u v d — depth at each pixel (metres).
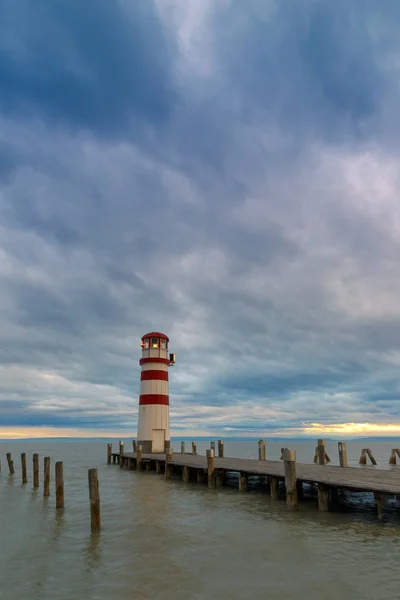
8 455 41.91
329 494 20.89
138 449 38.97
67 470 45.03
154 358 43.00
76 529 17.48
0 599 10.88
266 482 30.53
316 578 11.63
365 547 14.11
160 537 15.97
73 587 11.50
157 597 10.73
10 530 17.72
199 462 32.50
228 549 14.30
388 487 16.98
